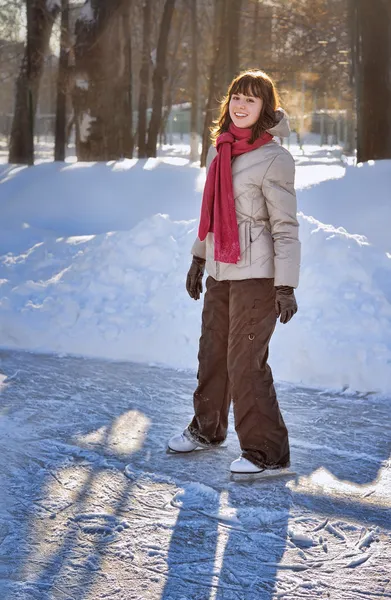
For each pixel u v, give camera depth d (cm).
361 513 311
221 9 1658
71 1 1775
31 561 269
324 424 418
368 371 479
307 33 2041
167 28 1931
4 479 338
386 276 586
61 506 312
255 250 336
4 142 4066
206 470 353
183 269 597
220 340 362
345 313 520
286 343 508
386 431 409
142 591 251
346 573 265
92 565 267
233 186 335
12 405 440
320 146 4031
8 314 586
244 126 333
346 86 2391
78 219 1036
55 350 562
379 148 1323
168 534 290
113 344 548
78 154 1515
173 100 2986
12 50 2692
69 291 604
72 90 1501
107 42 1466
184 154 3092
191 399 459
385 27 1306
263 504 318
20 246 866
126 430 404
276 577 261
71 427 407
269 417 343
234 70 1634
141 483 337
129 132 1531
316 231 585
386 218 902
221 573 263
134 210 1052
